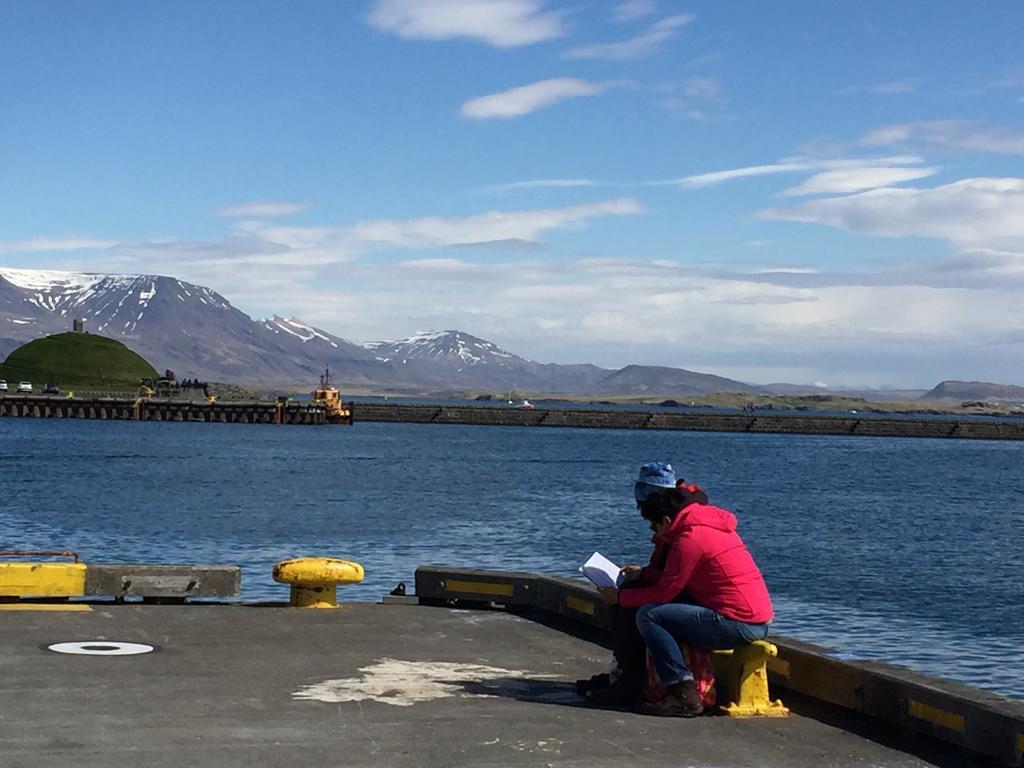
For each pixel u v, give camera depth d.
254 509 52.41
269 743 7.82
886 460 113.31
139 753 7.45
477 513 53.16
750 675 9.27
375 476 76.69
